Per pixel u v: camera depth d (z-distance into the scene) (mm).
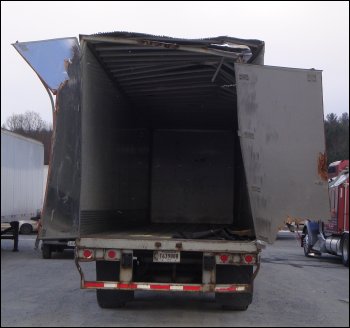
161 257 7918
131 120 12070
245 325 7691
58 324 7609
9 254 19328
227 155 14414
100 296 8742
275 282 12555
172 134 14531
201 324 7691
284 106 7707
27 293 10391
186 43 8242
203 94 11047
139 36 8219
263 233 7602
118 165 10797
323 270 15602
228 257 7801
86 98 8391
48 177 7875
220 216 14227
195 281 8102
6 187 18516
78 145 8000
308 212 7652
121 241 7902
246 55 8359
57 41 7988
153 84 10352
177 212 14273
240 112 7562
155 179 14422
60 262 16453
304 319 8266
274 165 7656
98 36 8203
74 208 7949
